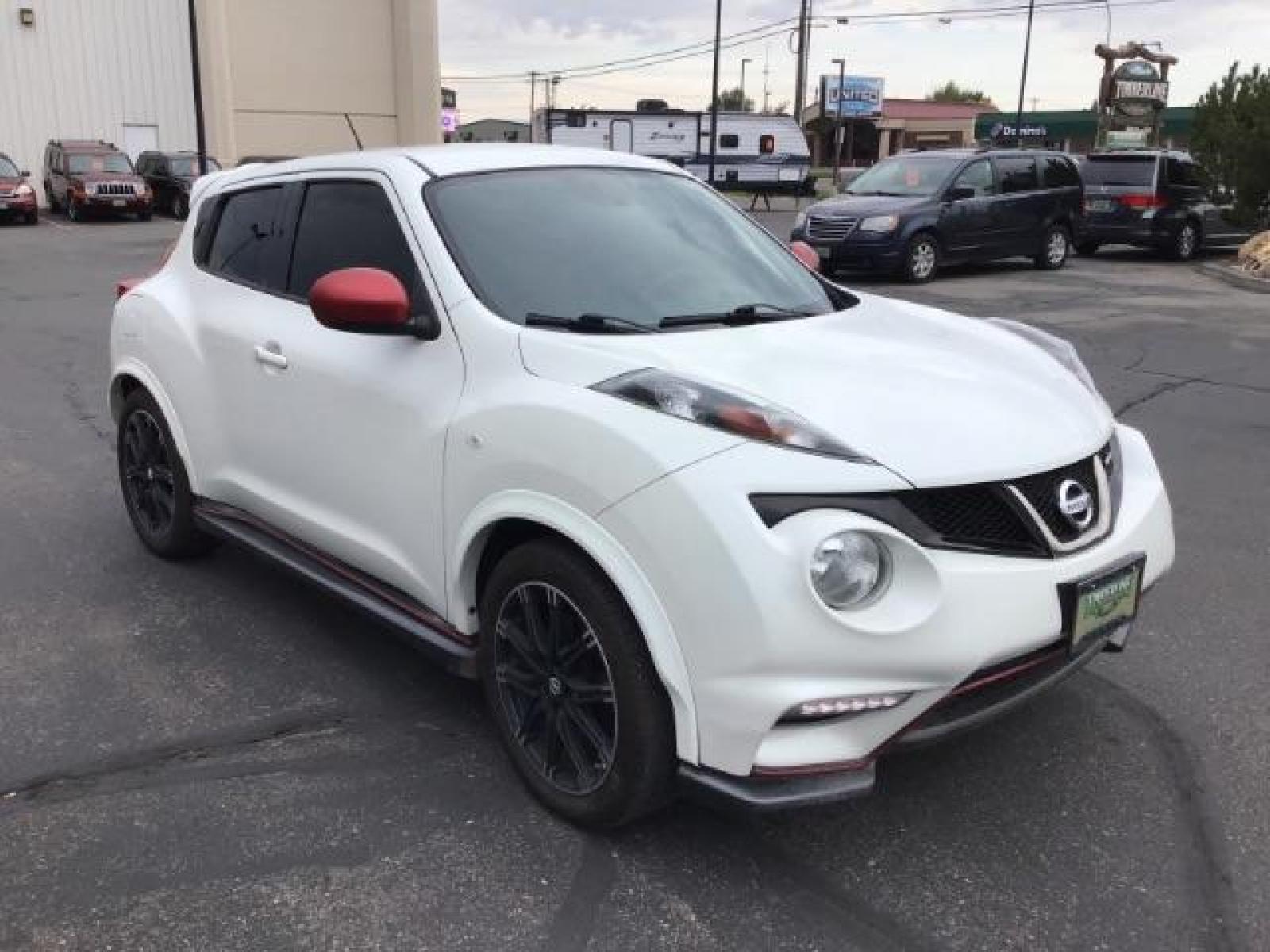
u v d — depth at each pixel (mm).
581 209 3740
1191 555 5211
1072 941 2648
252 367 4016
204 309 4395
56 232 25344
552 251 3504
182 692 3820
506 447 2945
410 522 3352
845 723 2596
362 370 3490
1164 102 38031
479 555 3193
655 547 2602
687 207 4074
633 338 3121
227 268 4422
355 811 3129
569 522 2789
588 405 2801
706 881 2846
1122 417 7957
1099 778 3326
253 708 3715
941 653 2555
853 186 17781
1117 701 3803
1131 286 16078
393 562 3465
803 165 40844
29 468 6488
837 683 2514
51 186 30438
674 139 38656
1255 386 9047
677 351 3018
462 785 3258
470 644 3297
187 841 2990
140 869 2873
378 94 38844
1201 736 3582
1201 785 3303
